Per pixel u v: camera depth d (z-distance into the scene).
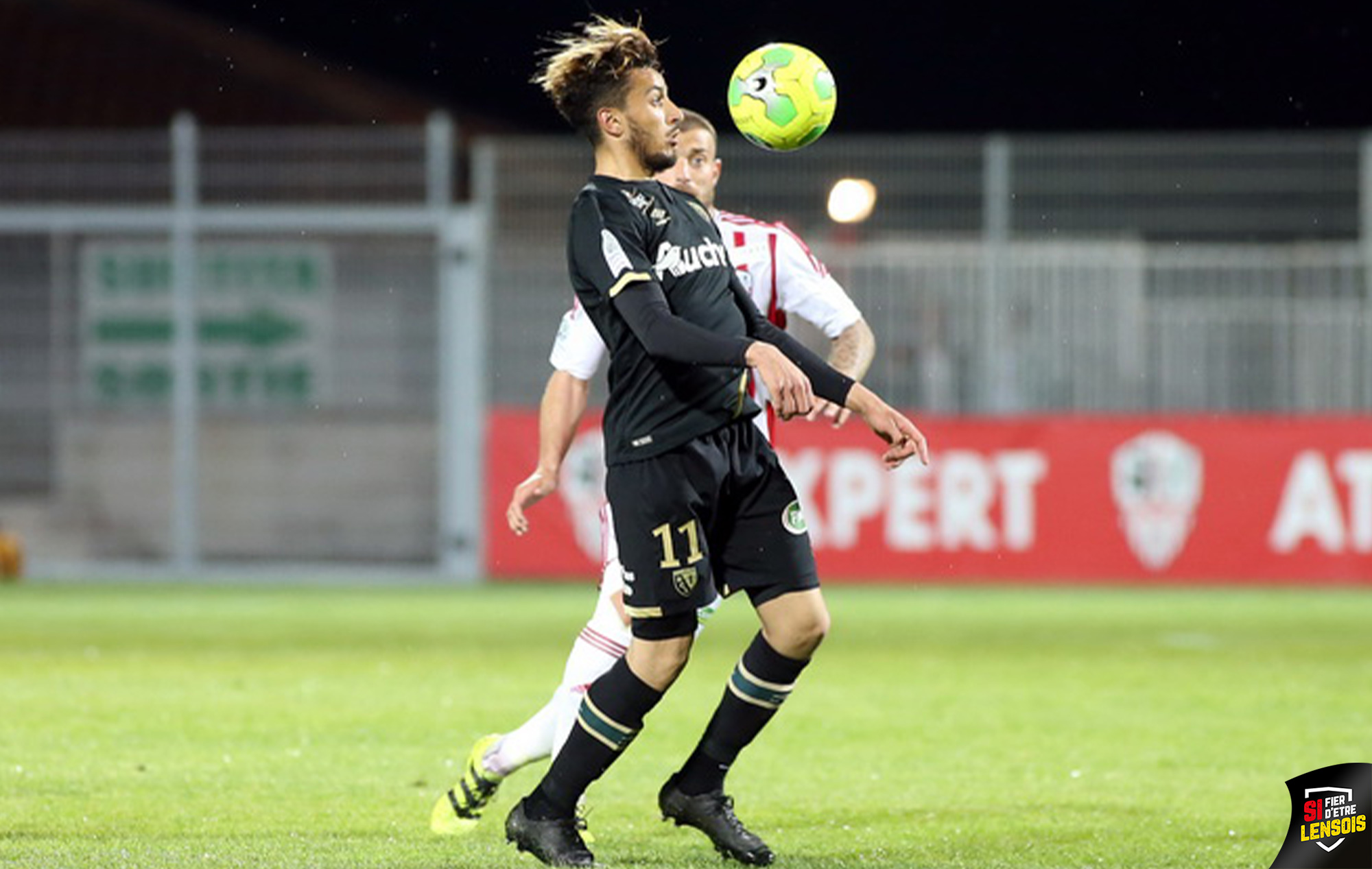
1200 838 21.94
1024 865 20.30
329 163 62.34
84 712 32.41
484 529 62.81
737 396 19.41
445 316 62.34
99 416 63.94
